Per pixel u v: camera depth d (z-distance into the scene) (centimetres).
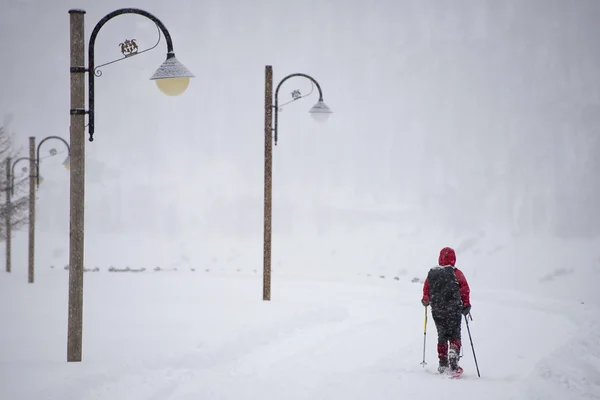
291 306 4116
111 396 1788
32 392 1728
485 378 2164
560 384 2112
